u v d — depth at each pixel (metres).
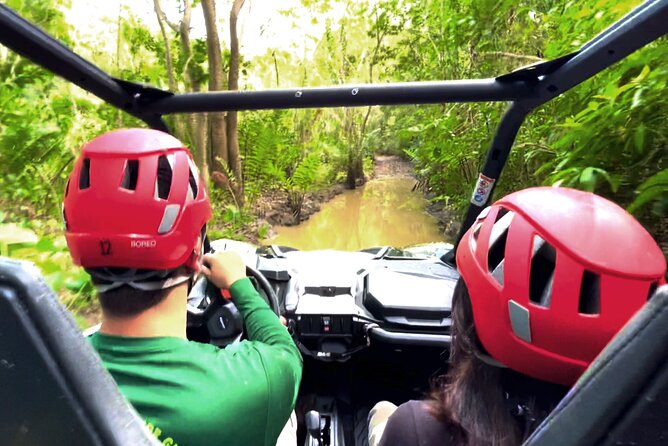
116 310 1.07
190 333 1.96
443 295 2.21
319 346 2.25
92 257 1.01
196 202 1.11
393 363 2.36
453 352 1.00
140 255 1.01
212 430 1.03
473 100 1.70
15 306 0.51
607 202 0.80
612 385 0.43
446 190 6.79
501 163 1.96
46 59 1.53
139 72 8.59
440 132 5.79
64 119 5.04
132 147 1.04
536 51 4.64
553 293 0.71
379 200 11.65
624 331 0.44
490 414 0.86
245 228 8.56
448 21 5.61
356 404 2.45
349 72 14.94
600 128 2.20
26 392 0.55
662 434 0.43
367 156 14.91
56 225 4.32
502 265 0.81
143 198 1.00
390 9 12.19
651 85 2.02
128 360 1.05
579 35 2.83
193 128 7.54
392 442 0.99
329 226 9.66
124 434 0.55
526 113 1.74
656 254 0.72
